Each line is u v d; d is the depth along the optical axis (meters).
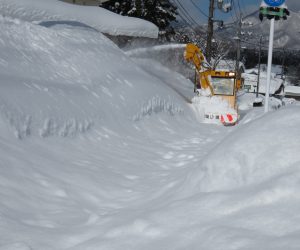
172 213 3.81
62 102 8.58
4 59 8.92
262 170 3.91
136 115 11.91
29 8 14.81
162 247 3.26
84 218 4.51
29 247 3.50
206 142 11.16
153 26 21.55
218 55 58.41
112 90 11.78
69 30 14.67
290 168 3.77
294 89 96.00
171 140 11.34
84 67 11.95
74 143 7.83
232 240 3.00
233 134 4.80
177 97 16.86
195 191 4.35
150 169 7.37
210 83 17.75
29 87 8.05
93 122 9.27
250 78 76.88
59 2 17.11
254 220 3.24
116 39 20.61
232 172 4.16
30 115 7.11
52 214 4.50
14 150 5.89
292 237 2.84
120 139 9.52
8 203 4.40
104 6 41.22
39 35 11.93
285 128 4.31
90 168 6.59
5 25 10.87
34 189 5.03
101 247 3.49
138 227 3.73
